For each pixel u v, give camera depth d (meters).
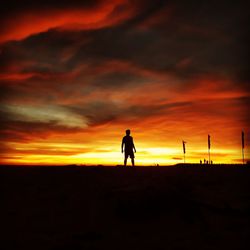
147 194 8.84
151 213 8.55
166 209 8.66
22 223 8.30
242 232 7.38
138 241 7.05
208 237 7.17
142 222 8.27
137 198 8.75
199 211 8.52
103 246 6.78
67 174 14.02
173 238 7.19
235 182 11.02
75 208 9.32
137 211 8.54
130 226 8.05
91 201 9.64
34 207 9.56
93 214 8.81
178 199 8.90
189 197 9.12
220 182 11.16
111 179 12.36
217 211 8.58
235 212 8.52
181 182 10.01
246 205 8.77
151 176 12.57
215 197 9.21
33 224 8.23
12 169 16.36
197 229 7.74
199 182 11.06
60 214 8.95
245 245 6.61
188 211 8.49
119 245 6.82
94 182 11.92
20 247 6.73
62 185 11.84
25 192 11.05
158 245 6.77
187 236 7.29
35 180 12.83
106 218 8.56
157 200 8.73
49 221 8.45
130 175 13.20
